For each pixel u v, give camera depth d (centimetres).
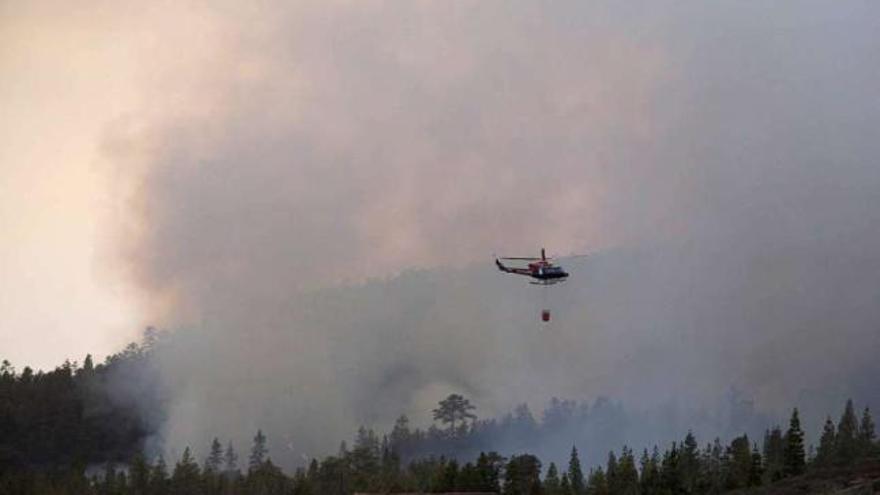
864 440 10094
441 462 11275
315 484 11219
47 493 11088
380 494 10156
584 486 10769
